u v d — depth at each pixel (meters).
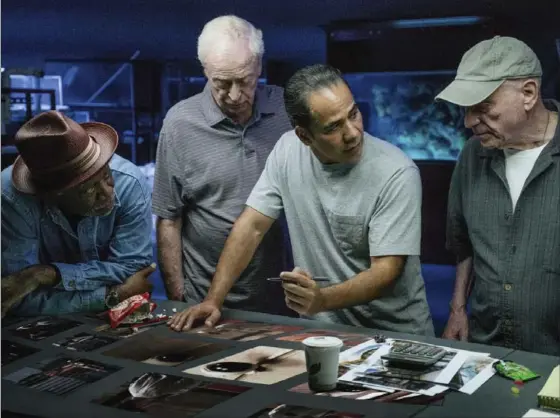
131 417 1.61
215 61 2.44
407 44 6.39
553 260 2.15
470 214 2.30
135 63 8.85
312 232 2.38
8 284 2.29
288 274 2.06
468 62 2.10
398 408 1.58
